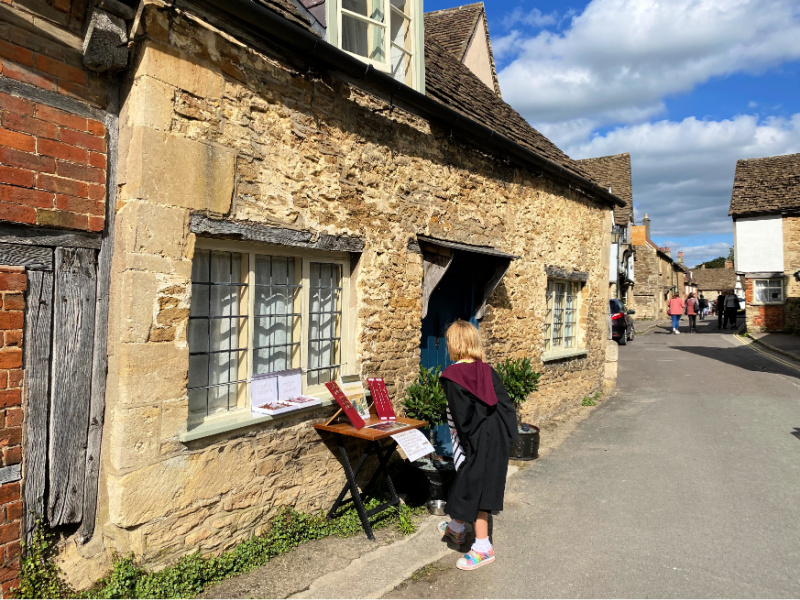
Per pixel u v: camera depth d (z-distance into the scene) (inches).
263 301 159.2
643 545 158.2
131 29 119.3
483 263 256.4
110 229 121.8
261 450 148.7
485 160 255.3
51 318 112.1
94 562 117.5
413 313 207.6
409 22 222.4
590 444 267.6
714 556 151.4
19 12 106.1
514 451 241.0
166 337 124.8
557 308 353.7
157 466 122.7
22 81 106.5
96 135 119.1
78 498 116.5
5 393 104.1
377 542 157.2
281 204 152.5
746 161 927.0
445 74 291.7
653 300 1435.8
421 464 192.7
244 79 142.6
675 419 316.2
